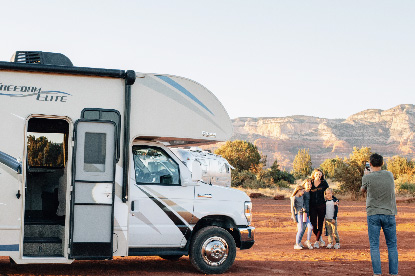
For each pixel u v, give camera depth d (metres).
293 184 60.34
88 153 8.33
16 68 8.10
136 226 8.87
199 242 9.23
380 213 9.14
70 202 8.27
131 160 8.91
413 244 14.84
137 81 8.83
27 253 8.47
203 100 9.31
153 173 9.23
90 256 8.29
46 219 9.10
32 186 9.62
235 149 74.25
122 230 8.57
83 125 8.33
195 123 9.20
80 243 8.24
